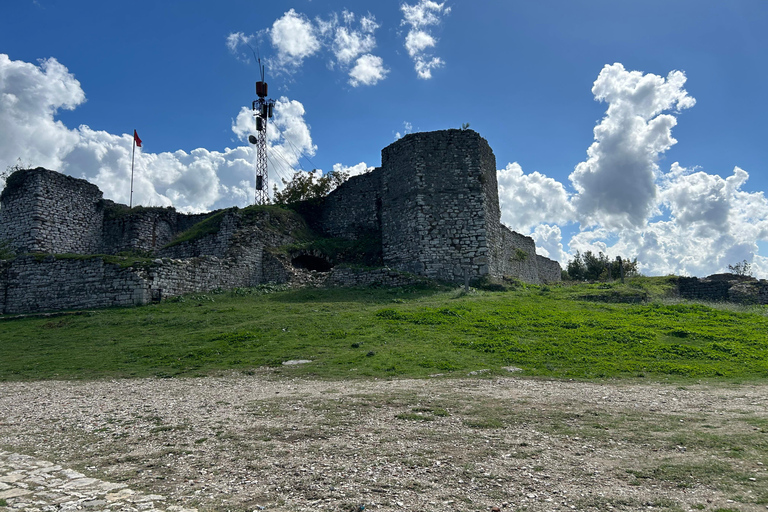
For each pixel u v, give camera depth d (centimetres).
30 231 3319
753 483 582
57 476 621
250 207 3488
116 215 3791
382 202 3300
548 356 1446
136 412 938
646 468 636
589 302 2297
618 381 1212
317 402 970
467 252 3020
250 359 1441
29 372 1417
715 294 3434
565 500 548
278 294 2609
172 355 1528
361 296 2525
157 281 2386
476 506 534
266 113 4903
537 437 761
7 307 2655
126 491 570
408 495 562
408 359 1391
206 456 691
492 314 1975
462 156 3152
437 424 825
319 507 532
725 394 1071
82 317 2125
